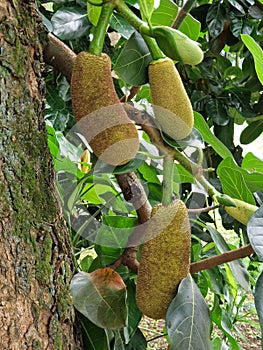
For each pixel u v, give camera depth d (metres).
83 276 0.90
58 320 0.84
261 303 0.85
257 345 2.65
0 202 0.78
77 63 0.78
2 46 0.78
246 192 0.98
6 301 0.78
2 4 0.78
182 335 0.84
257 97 2.10
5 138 0.79
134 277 1.05
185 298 0.85
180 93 0.83
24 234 0.80
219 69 1.99
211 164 1.75
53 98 1.38
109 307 0.88
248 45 0.99
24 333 0.80
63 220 0.88
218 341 1.38
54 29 1.27
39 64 0.84
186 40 0.82
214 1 1.66
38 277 0.82
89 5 0.94
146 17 0.82
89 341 0.91
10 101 0.79
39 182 0.83
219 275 1.23
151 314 0.85
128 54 0.89
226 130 1.91
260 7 1.64
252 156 1.14
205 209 0.95
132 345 1.03
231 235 3.47
